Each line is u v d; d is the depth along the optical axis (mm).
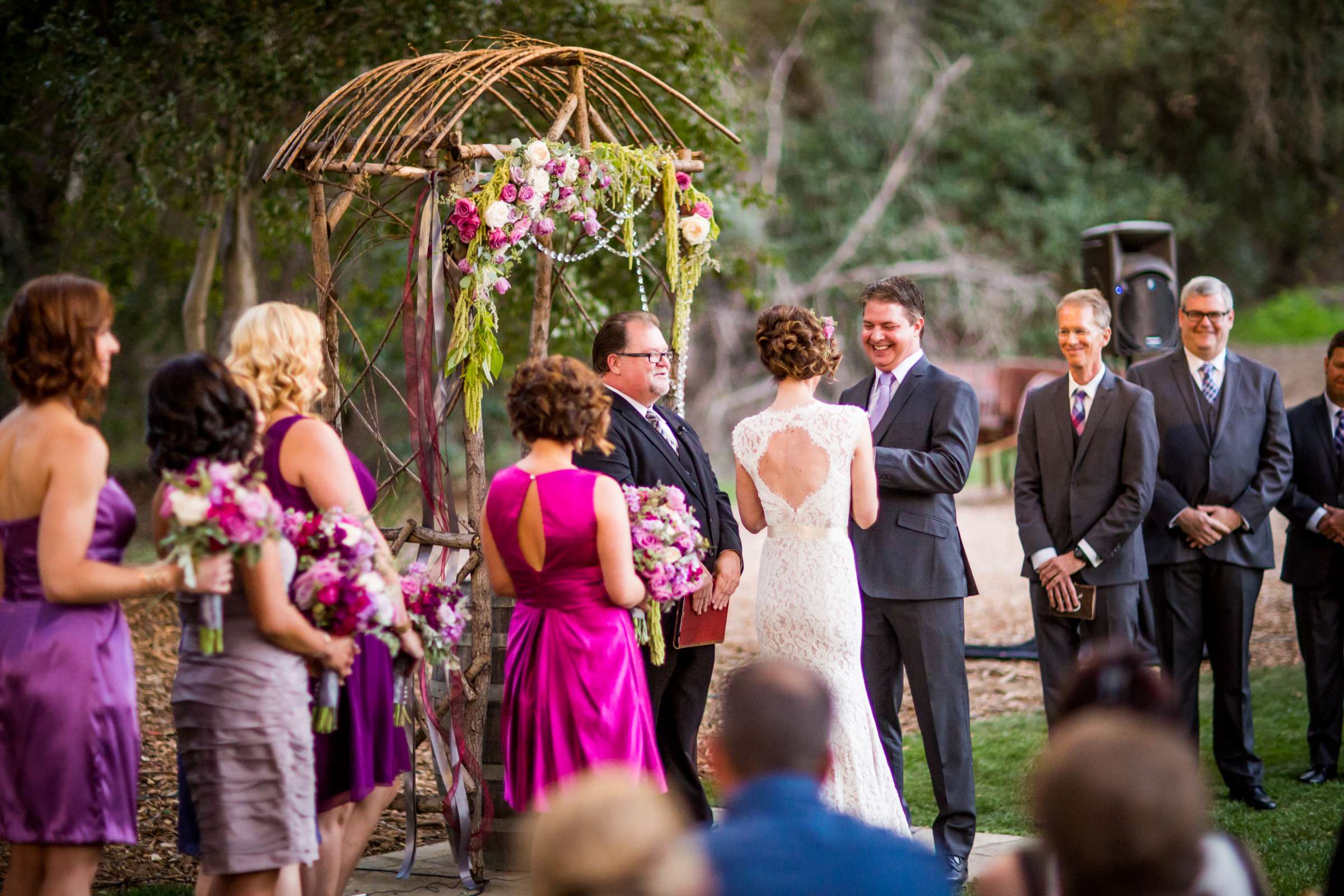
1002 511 15781
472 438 4875
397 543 4926
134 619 9758
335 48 9047
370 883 4902
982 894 2252
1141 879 1941
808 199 23453
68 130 9664
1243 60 22719
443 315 4879
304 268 12688
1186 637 5836
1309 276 26672
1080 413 5488
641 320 4820
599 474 4129
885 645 5121
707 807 5023
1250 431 5812
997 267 23031
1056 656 5496
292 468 3717
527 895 4699
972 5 24859
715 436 21422
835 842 2219
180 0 8828
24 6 9070
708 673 4980
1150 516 5859
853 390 5410
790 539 4562
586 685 4078
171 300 15109
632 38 9664
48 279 3391
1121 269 7773
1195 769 1965
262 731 3414
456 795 4801
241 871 3395
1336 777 6172
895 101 24516
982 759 6832
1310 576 6176
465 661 4941
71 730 3316
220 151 9852
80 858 3377
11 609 3367
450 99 8672
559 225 9523
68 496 3277
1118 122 25016
